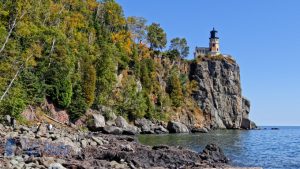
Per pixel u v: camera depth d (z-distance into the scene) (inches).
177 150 1405.0
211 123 6333.7
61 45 2709.2
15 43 2020.2
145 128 3917.3
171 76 5900.6
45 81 2588.6
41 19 2871.6
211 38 7755.9
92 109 3282.5
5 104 1825.8
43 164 944.3
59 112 2620.6
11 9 1973.4
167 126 4414.4
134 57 4916.3
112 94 3902.6
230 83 7022.6
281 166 1472.7
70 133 1881.2
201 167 1196.5
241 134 4576.8
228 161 1469.0
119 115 3720.5
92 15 4758.9
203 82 6673.2
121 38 4896.7
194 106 6309.1
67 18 3400.6
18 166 869.2
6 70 1932.8
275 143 2908.5
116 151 1289.4
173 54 6599.4
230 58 7357.3
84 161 1090.7
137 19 5905.5
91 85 3093.0
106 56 3740.2
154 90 5339.6
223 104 6811.0
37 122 2123.5
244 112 7224.4
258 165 1467.8
